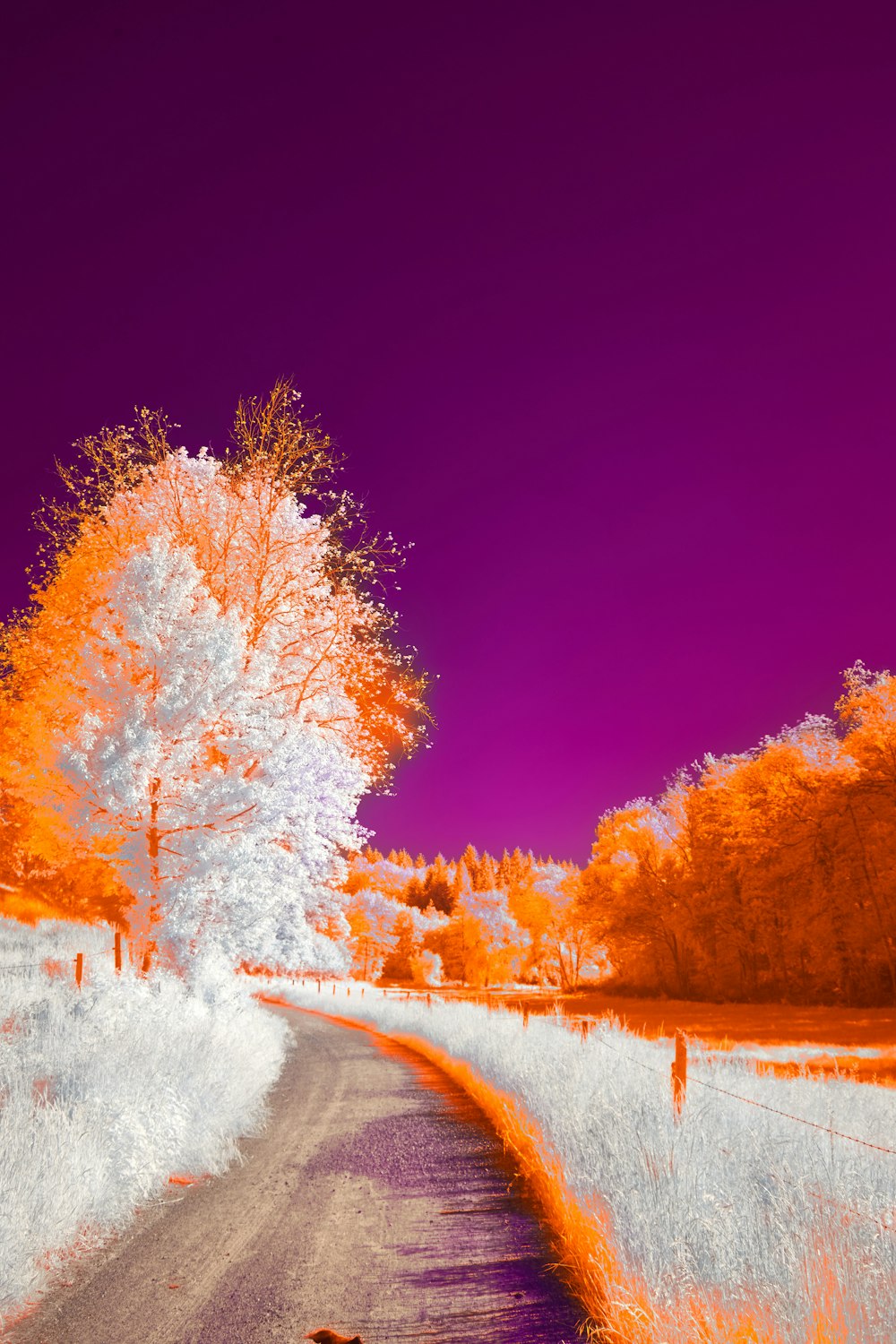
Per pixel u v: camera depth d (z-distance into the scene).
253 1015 20.36
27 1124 7.00
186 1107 9.26
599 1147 6.98
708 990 61.56
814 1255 4.34
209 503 19.77
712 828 58.38
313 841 17.34
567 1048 12.26
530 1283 5.49
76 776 14.97
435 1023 21.67
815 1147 6.77
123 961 18.48
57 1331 4.89
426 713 20.55
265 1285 5.53
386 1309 5.10
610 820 70.62
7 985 14.00
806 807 49.50
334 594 20.47
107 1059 9.70
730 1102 8.70
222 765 17.31
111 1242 6.40
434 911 156.62
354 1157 9.22
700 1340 3.96
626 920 67.12
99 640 16.03
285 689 18.94
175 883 14.97
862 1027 32.25
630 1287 4.67
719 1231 4.86
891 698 46.59
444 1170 8.58
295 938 17.30
